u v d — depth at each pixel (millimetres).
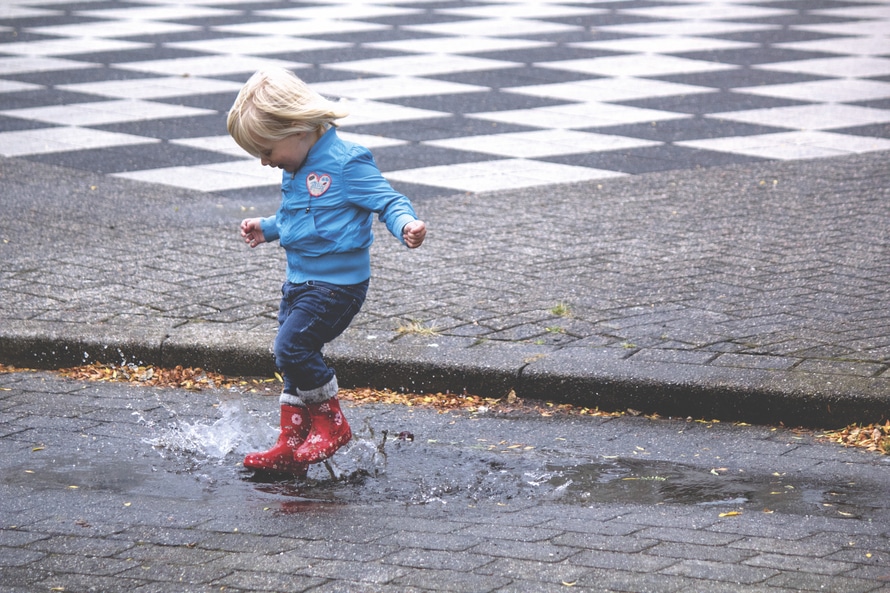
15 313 10102
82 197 14508
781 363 8766
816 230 12789
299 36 27906
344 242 7023
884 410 8047
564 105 20578
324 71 23469
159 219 13539
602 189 14977
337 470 7441
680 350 9117
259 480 7316
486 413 8594
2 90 21641
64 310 10203
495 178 15656
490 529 6344
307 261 7129
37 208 13883
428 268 11508
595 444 7941
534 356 9023
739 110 20141
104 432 8109
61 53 25656
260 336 9516
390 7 33219
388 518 6559
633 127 18859
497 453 7754
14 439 7930
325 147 7023
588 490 7090
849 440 7941
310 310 7090
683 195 14562
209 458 7688
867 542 6137
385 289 10812
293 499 6969
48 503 6797
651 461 7602
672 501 6895
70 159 16641
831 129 18656
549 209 13953
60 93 21438
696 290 10680
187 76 23016
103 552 6059
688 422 8422
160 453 7746
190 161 16719
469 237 12688
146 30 28891
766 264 11500
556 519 6523
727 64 24516
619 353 9086
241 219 13641
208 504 6844
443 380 8945
